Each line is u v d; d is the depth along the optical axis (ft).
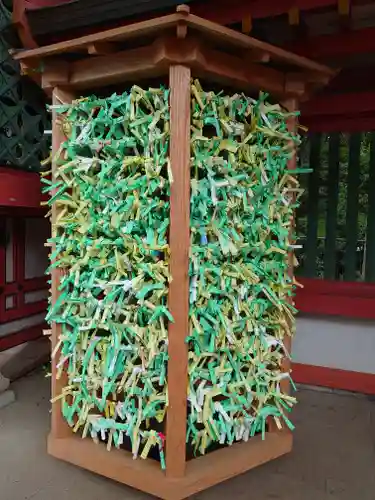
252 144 6.89
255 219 6.91
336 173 11.24
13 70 9.48
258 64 6.67
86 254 6.72
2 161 9.23
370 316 10.49
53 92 7.02
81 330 6.88
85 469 7.16
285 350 7.38
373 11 8.75
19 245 13.12
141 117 6.24
